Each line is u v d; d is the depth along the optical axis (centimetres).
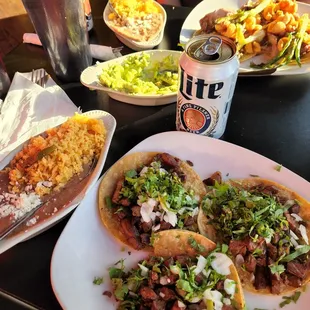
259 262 35
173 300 33
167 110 50
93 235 37
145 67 53
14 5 92
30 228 36
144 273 34
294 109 50
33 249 37
